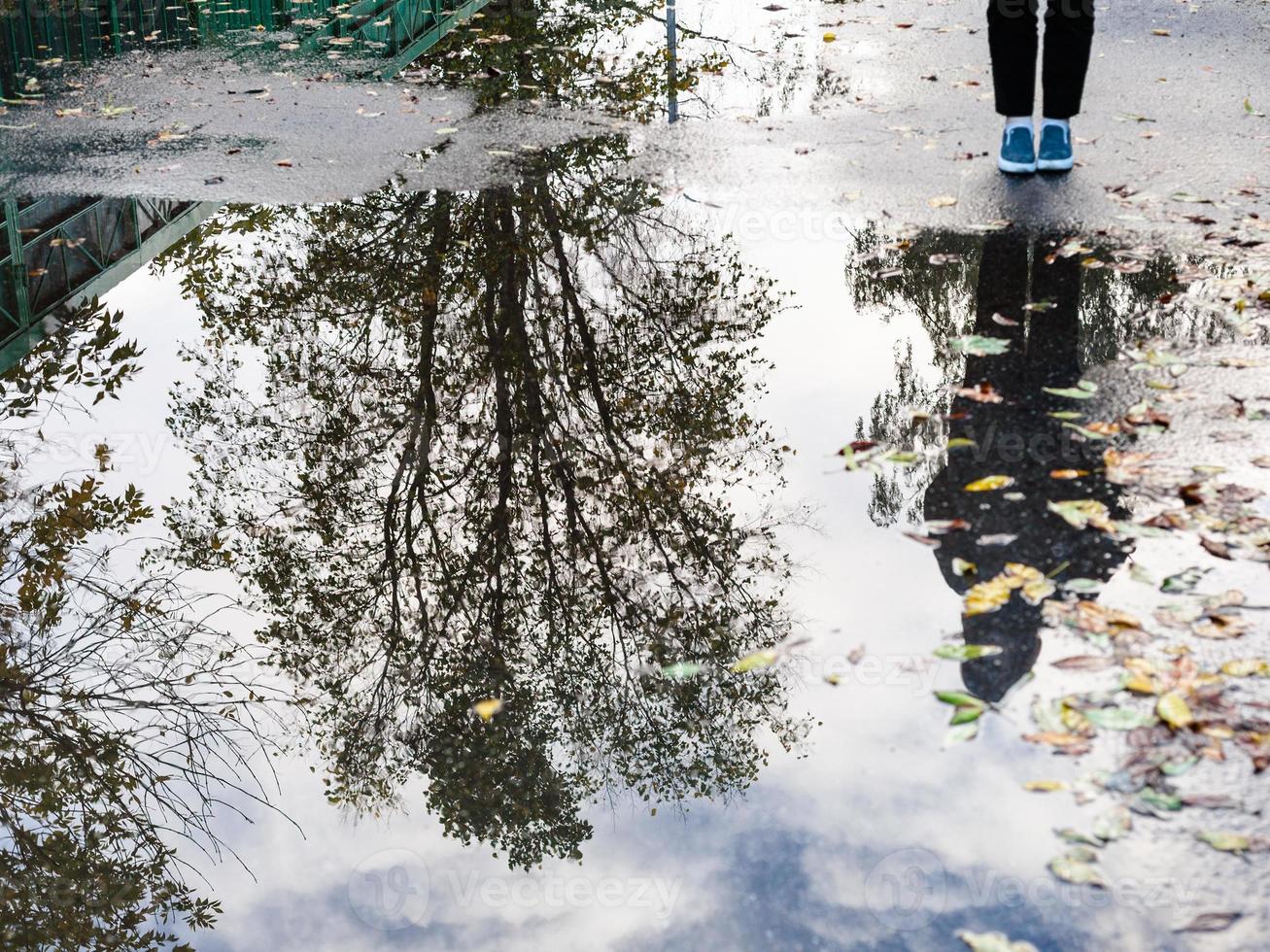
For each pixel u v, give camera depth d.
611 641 3.08
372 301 4.88
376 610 3.29
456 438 4.04
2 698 3.04
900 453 3.65
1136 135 6.09
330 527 3.65
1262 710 2.59
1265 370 3.92
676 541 3.42
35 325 4.88
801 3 9.32
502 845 2.52
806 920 2.25
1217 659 2.74
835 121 6.48
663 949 2.22
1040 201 5.34
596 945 2.23
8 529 3.70
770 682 2.84
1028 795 2.45
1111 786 2.44
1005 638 2.87
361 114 6.71
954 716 2.66
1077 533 3.20
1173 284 4.53
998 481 3.44
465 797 2.66
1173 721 2.56
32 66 7.76
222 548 3.60
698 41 8.34
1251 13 8.27
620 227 5.32
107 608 3.36
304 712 2.96
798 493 3.56
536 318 4.69
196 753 2.85
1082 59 5.38
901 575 3.15
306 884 2.46
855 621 3.00
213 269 5.17
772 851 2.42
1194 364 3.98
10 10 8.00
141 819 2.66
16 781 2.80
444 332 4.63
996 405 3.85
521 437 4.01
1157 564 3.06
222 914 2.40
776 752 2.65
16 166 6.02
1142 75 7.07
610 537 3.48
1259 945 2.10
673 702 2.85
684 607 3.15
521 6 9.52
